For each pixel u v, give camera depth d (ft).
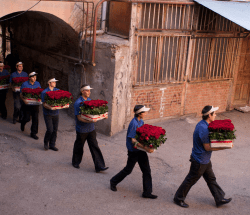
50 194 17.39
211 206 17.52
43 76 37.22
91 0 28.25
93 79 27.63
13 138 24.72
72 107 30.83
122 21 27.14
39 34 36.68
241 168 22.72
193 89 31.76
